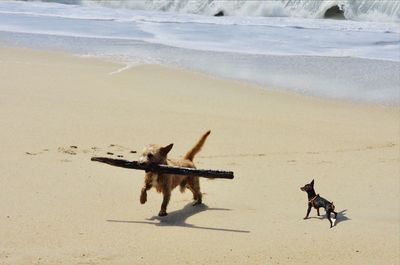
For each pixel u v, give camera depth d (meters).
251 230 7.78
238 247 7.21
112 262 6.63
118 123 12.86
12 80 16.30
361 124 14.13
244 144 11.99
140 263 6.65
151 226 7.77
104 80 17.03
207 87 17.00
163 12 32.94
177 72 18.62
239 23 29.17
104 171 9.80
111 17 29.73
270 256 7.02
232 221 8.09
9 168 9.62
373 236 7.73
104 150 10.98
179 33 25.84
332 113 15.05
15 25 25.94
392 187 9.79
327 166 10.87
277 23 29.45
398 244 7.52
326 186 9.77
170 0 34.03
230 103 15.40
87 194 8.74
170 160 8.42
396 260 7.07
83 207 8.25
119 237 7.32
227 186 9.63
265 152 11.58
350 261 7.01
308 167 10.77
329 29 27.92
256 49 22.72
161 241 7.28
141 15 30.86
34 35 23.69
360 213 8.59
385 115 15.09
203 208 8.61
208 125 13.20
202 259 6.83
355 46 23.70
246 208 8.67
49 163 10.00
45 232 7.34
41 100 14.37
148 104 14.71
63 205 8.26
